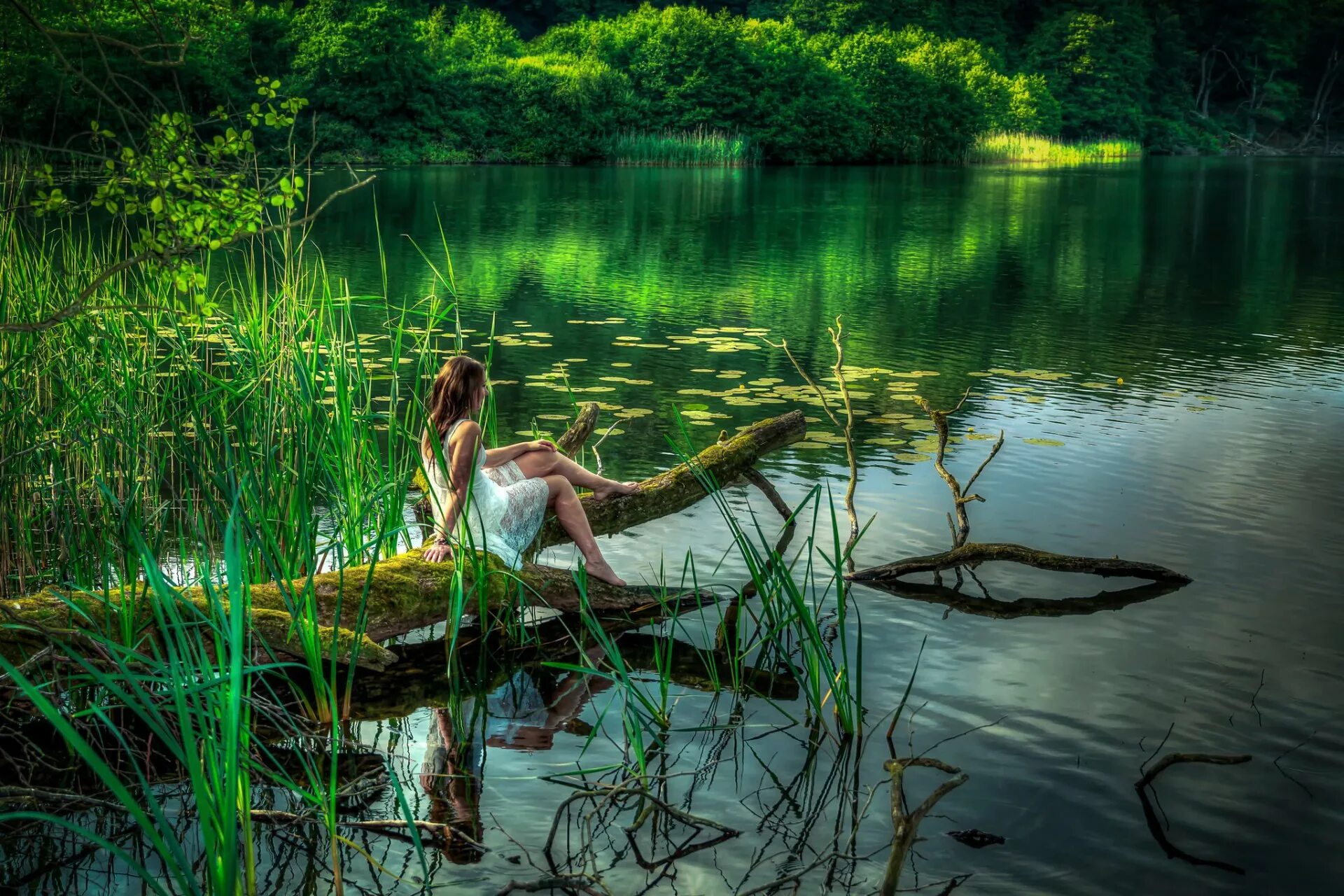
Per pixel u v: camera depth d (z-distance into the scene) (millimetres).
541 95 41156
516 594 4176
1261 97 76562
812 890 2605
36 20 3762
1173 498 5633
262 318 4895
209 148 3887
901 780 2904
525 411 7125
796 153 46875
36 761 3186
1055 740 3305
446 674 3838
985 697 3582
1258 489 5785
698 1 68250
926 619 4223
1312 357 9625
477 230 18719
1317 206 27734
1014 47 71875
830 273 14766
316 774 3145
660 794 3031
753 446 5406
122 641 3391
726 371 8570
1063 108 65188
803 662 3904
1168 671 3764
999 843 2795
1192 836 2824
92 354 4617
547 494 4426
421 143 39844
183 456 4047
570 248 16609
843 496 5633
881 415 7301
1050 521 5273
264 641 3387
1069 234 20594
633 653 4004
